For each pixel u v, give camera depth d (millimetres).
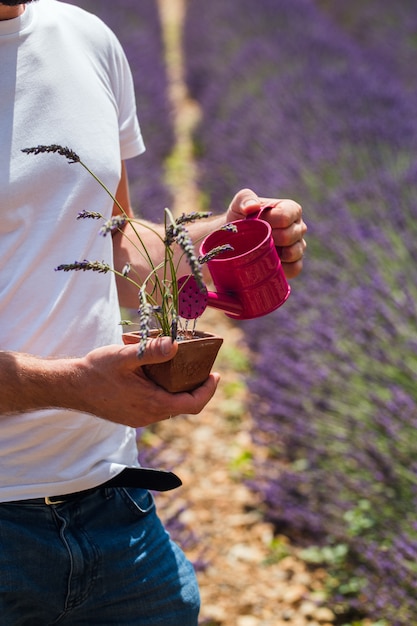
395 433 2992
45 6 1637
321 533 3275
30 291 1541
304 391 3541
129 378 1410
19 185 1514
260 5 10203
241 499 3619
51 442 1562
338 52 8188
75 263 1401
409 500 2963
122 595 1684
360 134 5418
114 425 1688
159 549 1738
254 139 6512
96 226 1609
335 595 2996
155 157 7199
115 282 1826
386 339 3383
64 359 1442
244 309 1658
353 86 6445
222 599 3068
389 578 2719
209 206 6516
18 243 1527
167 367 1420
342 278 4008
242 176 6070
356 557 3094
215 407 4336
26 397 1451
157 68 9375
